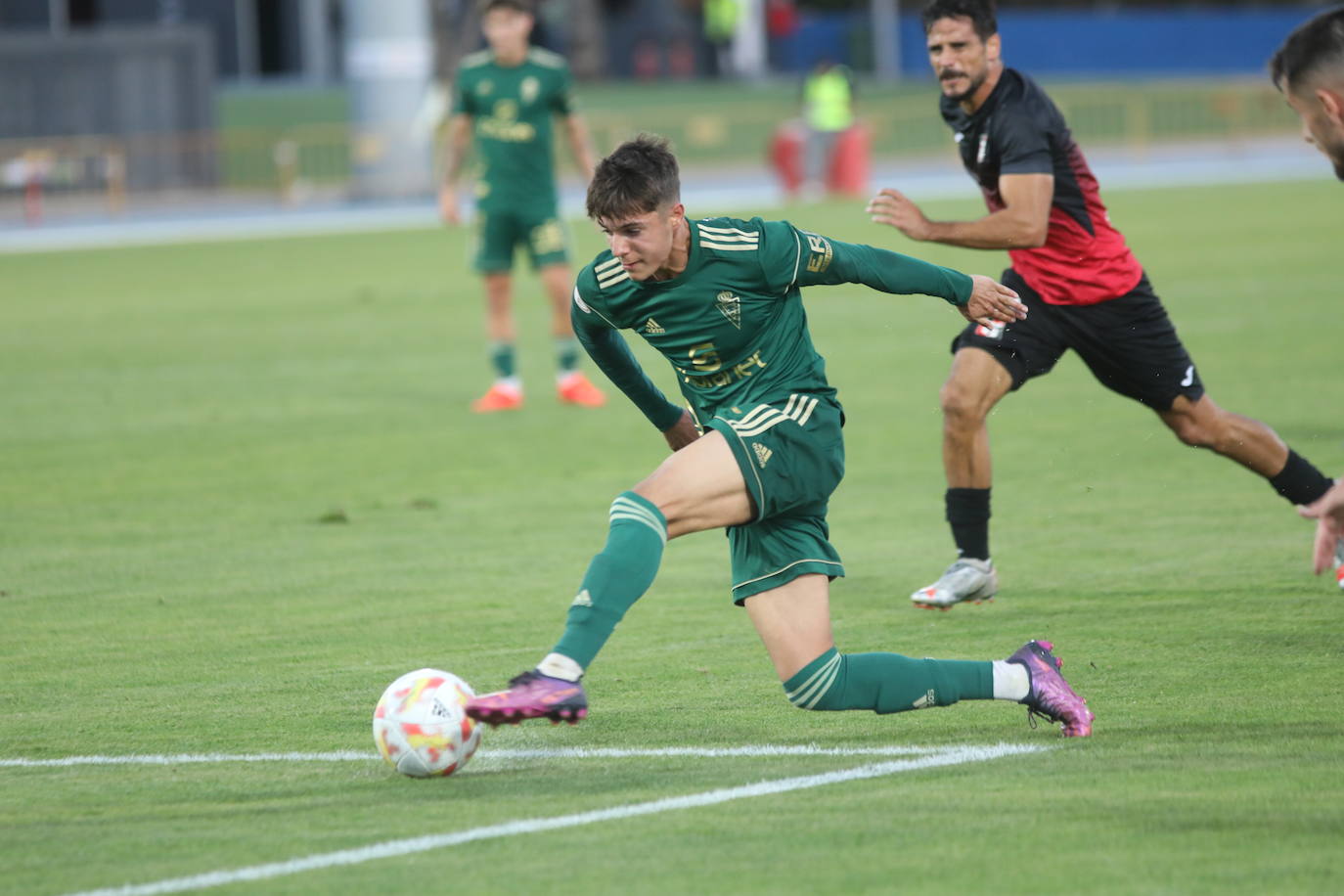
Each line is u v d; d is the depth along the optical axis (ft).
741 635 74.23
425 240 303.27
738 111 468.34
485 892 45.19
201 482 111.86
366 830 50.24
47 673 70.08
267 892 45.47
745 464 53.93
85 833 50.57
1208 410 78.59
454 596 82.48
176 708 64.80
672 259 54.24
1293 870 45.39
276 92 424.87
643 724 61.41
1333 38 53.52
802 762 56.18
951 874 45.65
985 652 70.13
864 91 504.02
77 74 391.45
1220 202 318.45
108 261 277.23
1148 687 63.87
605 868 46.73
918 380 147.23
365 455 120.16
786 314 56.49
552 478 111.14
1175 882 44.73
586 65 540.52
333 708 64.44
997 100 76.07
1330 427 115.85
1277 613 74.18
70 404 144.25
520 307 210.18
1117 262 76.33
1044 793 51.96
